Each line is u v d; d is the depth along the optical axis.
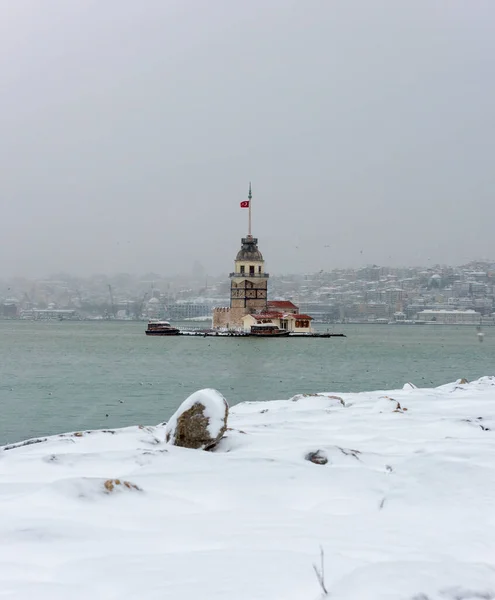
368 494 11.83
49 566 8.31
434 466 12.84
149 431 19.42
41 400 55.50
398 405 23.30
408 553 8.81
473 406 24.22
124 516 10.30
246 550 8.84
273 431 18.75
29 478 13.06
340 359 117.06
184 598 7.31
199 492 11.74
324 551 8.79
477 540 9.33
